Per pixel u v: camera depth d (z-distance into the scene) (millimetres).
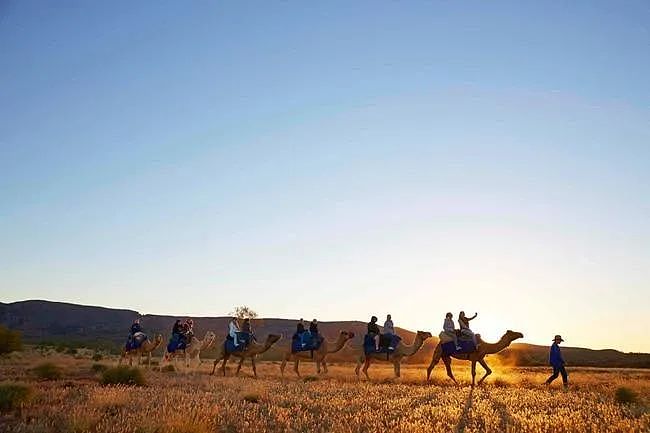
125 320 148875
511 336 26359
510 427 12266
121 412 14016
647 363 78062
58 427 12336
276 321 122125
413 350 29750
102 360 47656
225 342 31578
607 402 17297
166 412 13008
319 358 31328
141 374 22234
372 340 30094
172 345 35625
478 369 49719
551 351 25953
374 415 13938
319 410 15516
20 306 150125
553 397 18438
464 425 12906
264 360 62750
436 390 21297
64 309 151375
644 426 12211
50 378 23922
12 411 14398
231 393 18766
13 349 53969
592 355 92000
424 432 11617
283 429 12578
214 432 12086
